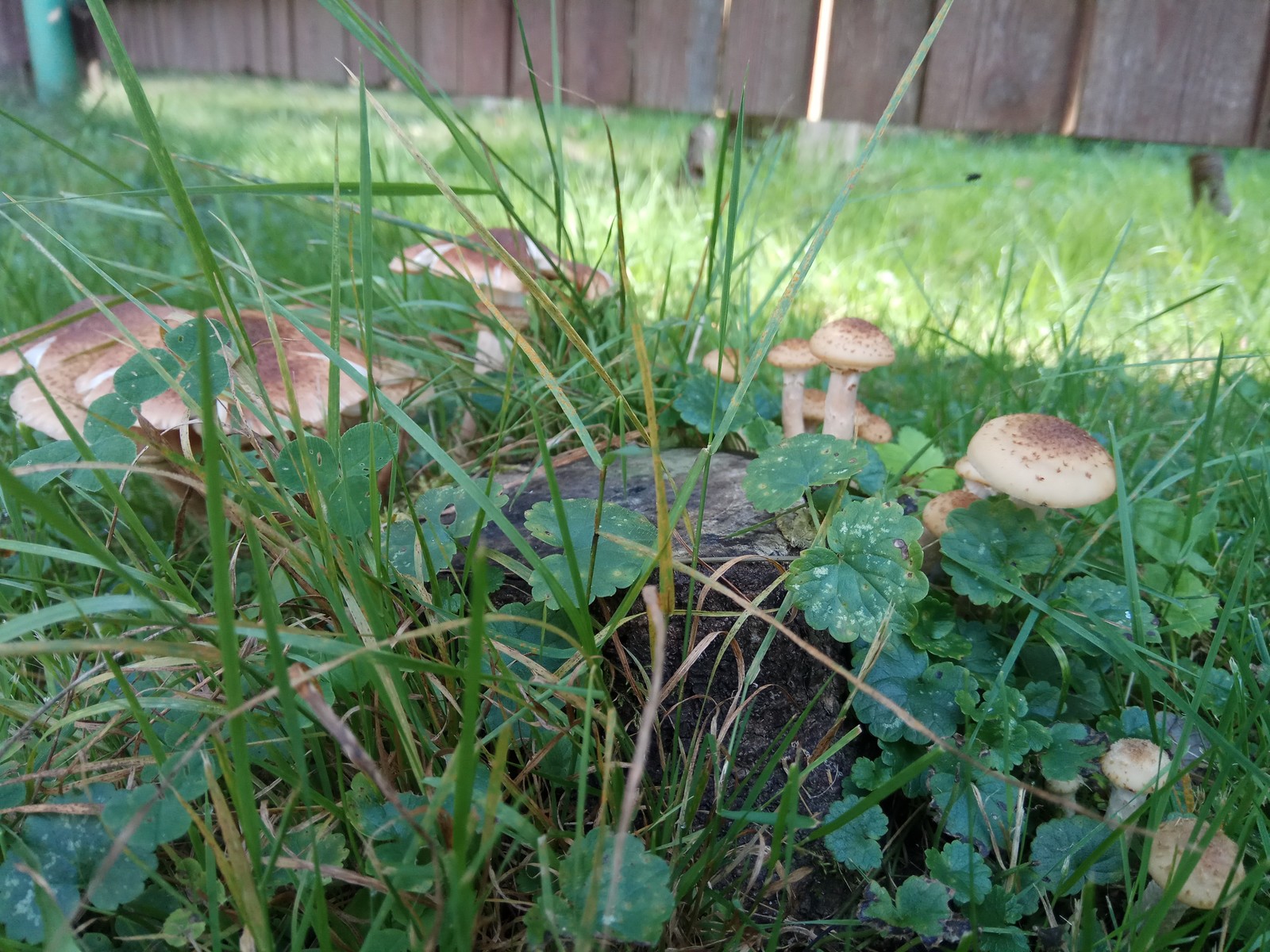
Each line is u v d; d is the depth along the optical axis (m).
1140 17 0.75
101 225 0.75
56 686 0.25
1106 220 0.98
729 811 0.24
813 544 0.27
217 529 0.15
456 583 0.27
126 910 0.21
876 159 1.36
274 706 0.23
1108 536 0.36
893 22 0.82
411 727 0.23
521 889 0.21
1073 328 0.68
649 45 0.92
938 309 0.70
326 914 0.19
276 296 0.42
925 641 0.28
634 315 0.20
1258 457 0.41
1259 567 0.36
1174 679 0.30
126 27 1.73
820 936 0.24
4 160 0.92
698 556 0.28
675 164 1.23
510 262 0.23
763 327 0.60
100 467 0.20
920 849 0.27
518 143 1.43
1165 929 0.23
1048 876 0.24
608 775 0.20
